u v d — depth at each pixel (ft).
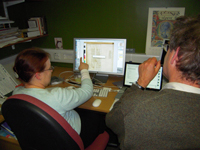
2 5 4.78
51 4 5.48
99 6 5.03
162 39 4.86
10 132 4.03
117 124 1.62
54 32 5.90
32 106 2.12
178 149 1.22
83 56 5.05
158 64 1.92
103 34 5.38
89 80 3.73
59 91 2.66
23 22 5.78
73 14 5.40
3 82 4.39
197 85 1.34
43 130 2.30
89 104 3.82
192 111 1.20
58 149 2.52
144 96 1.46
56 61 6.28
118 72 4.87
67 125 2.35
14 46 5.55
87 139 3.50
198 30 1.27
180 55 1.34
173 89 1.34
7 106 2.26
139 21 4.87
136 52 5.30
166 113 1.26
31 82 2.63
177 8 4.45
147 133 1.31
